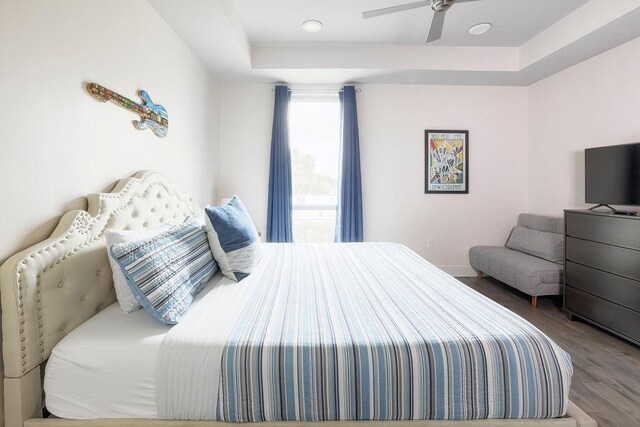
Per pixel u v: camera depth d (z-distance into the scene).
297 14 2.82
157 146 2.26
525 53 3.41
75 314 1.29
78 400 1.09
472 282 3.88
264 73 3.56
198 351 1.08
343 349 1.07
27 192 1.19
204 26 2.46
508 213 4.11
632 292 2.27
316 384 1.06
